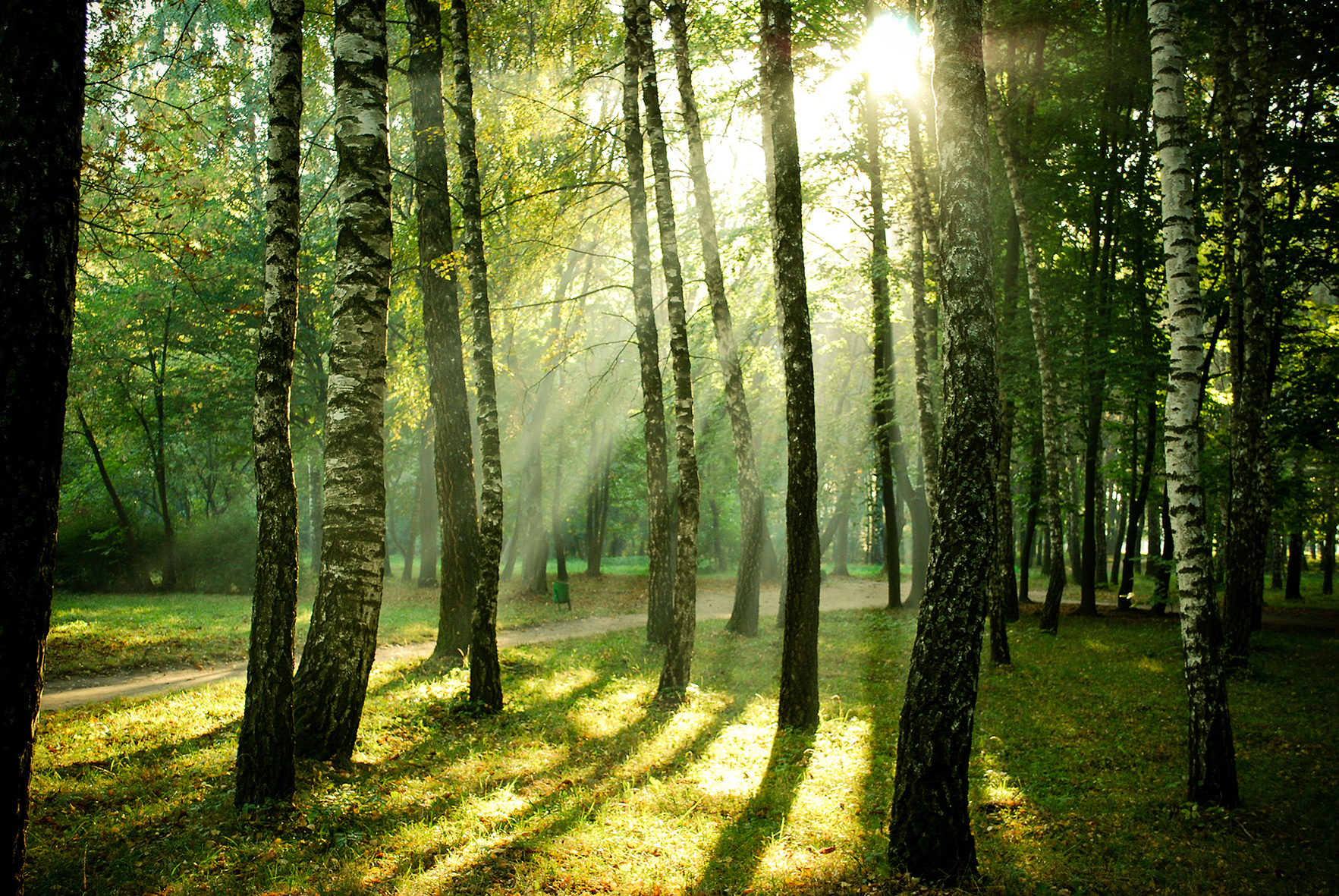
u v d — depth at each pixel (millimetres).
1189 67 19750
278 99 6562
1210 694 7188
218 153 11859
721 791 7113
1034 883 5402
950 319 5793
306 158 13750
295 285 6465
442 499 12984
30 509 3117
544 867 5289
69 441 31141
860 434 30000
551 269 18625
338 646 7453
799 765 7965
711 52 17469
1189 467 7520
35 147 3180
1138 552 23766
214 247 17422
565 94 13742
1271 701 11453
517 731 8820
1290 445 20359
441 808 6434
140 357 27578
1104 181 20719
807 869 5520
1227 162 16781
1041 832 6523
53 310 3209
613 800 6750
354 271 7637
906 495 23281
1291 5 16500
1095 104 20547
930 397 17531
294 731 6867
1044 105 21797
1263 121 14836
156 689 11148
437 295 12930
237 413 28719
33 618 3133
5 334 3082
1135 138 20766
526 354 24734
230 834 5727
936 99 6023
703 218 15477
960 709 5461
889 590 22859
